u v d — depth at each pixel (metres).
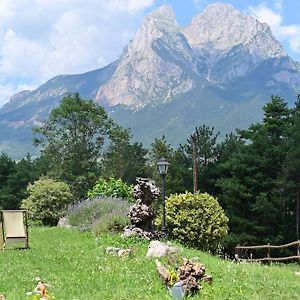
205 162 48.53
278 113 45.06
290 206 41.09
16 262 13.03
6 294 9.30
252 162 40.44
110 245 16.62
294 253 38.66
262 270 14.62
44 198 29.81
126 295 10.09
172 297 10.05
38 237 20.20
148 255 14.14
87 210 24.88
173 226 21.48
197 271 11.43
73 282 10.91
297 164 37.66
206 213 21.52
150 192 18.28
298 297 11.43
